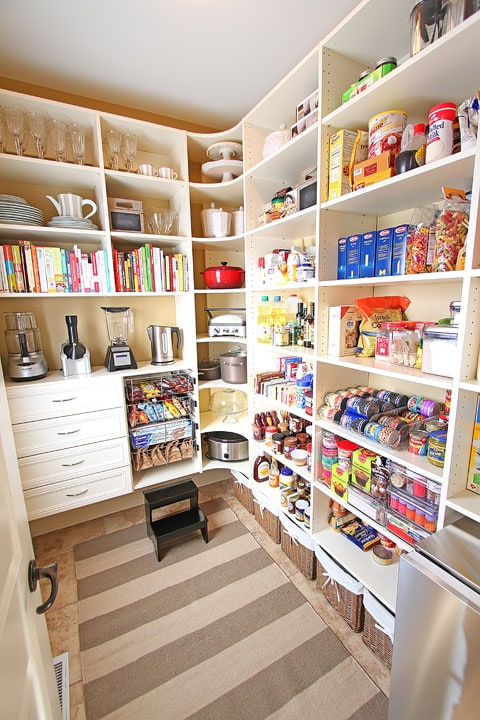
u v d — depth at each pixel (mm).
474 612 703
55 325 2031
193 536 1940
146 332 2326
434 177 998
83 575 1676
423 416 1259
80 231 1722
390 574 1331
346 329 1417
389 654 1195
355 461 1350
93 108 1938
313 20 1390
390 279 1104
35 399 1718
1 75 1703
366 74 1146
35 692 639
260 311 2037
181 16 1352
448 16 896
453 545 878
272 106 1640
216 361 2438
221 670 1229
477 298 887
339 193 1288
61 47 1515
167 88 1841
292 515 1738
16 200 1626
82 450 1869
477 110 861
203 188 2037
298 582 1606
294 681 1188
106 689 1178
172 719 1089
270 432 1929
